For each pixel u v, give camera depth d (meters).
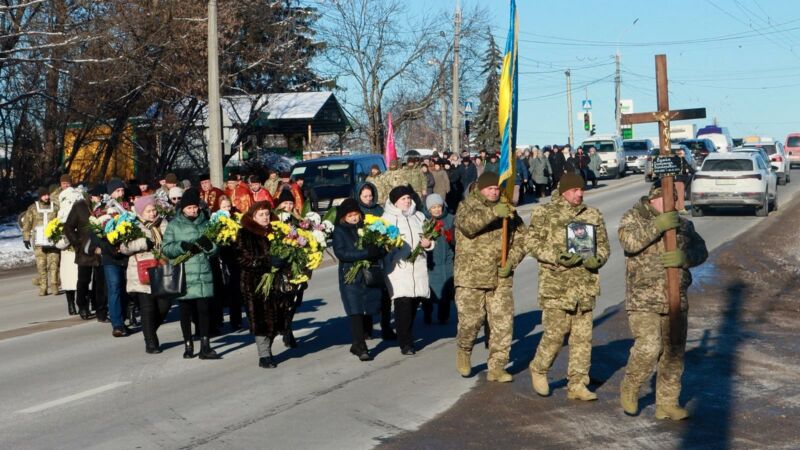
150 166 37.47
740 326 12.34
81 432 8.01
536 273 18.38
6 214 32.62
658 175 7.51
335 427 7.97
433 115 62.41
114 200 13.99
